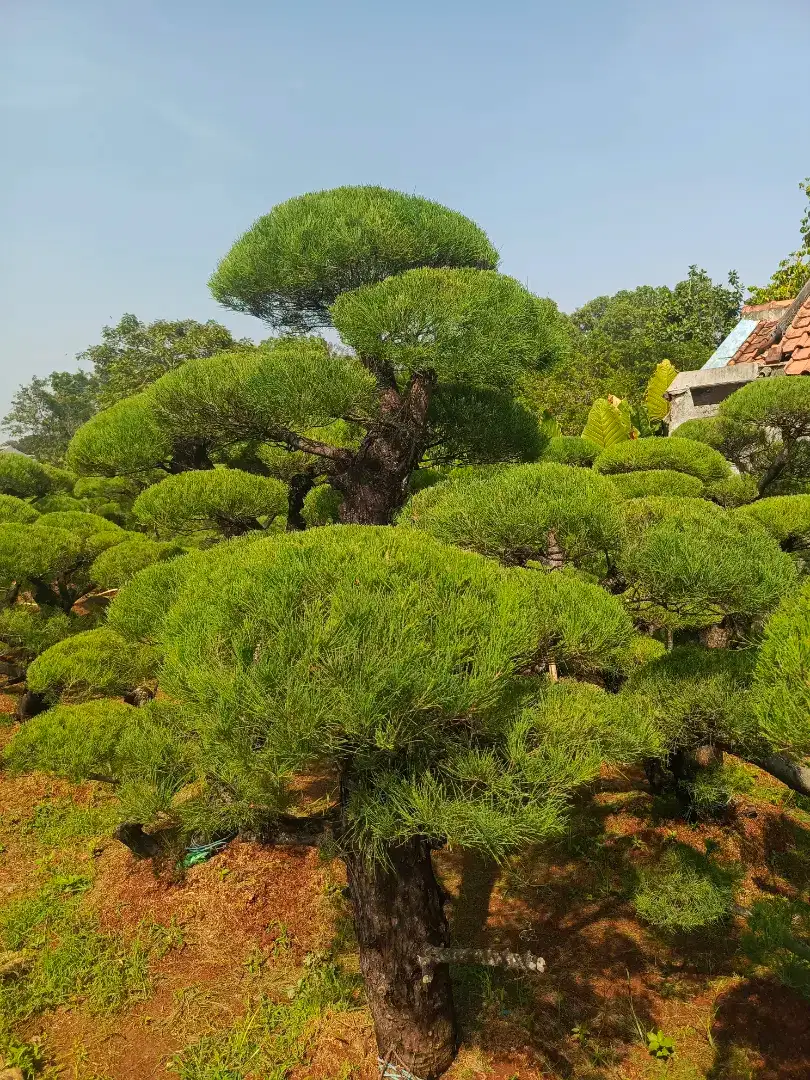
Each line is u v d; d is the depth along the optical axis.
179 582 4.84
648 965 4.90
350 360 7.68
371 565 3.26
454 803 3.10
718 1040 4.21
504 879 5.92
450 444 8.58
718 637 5.80
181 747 4.95
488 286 6.87
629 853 6.02
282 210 8.26
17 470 15.84
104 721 5.84
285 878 6.05
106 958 5.25
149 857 6.13
